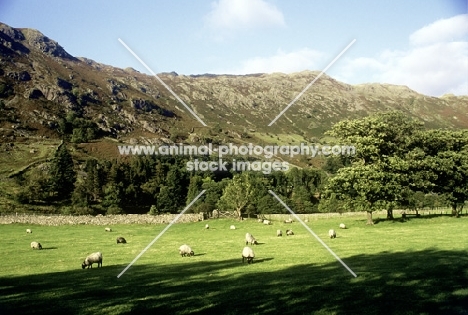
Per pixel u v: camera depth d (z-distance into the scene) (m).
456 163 70.56
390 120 68.50
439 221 63.50
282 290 22.97
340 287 23.17
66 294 23.69
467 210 85.50
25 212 103.75
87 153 175.38
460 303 19.67
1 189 119.69
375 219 69.94
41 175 127.25
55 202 117.44
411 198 70.94
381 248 38.00
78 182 134.50
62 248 45.94
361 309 19.12
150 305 20.80
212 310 19.59
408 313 18.44
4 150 158.75
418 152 70.00
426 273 25.91
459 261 29.45
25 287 25.89
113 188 118.75
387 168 63.38
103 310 20.14
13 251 43.38
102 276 29.23
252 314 18.83
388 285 23.27
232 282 25.72
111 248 45.59
